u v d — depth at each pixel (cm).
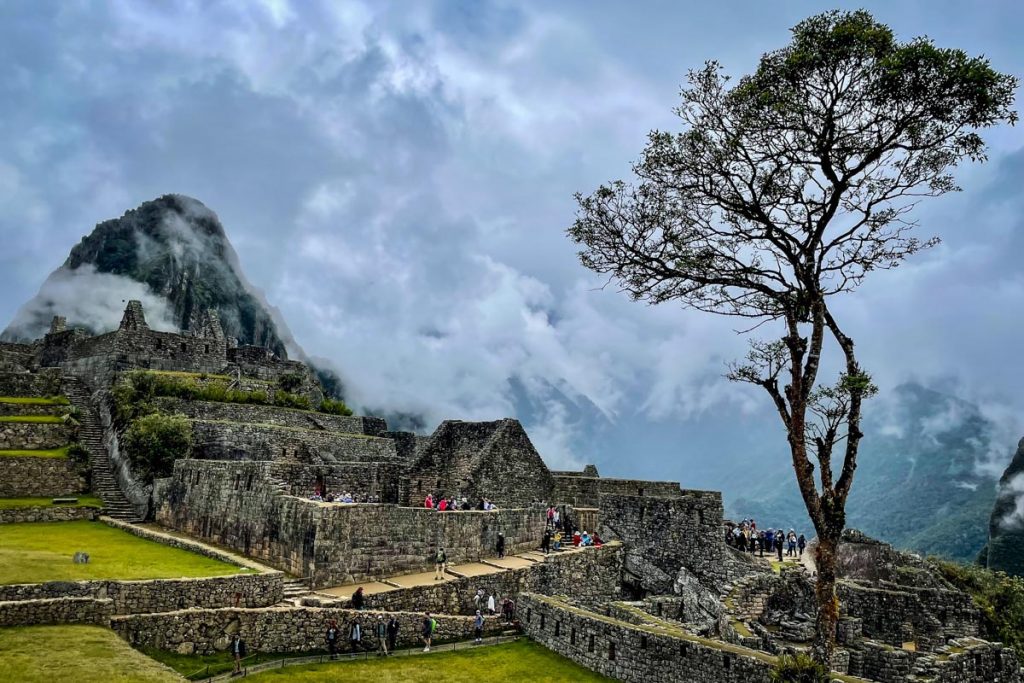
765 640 3878
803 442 2222
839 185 2172
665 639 2895
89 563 3397
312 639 3127
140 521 5119
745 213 2283
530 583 4334
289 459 5728
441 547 4278
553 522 5300
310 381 8562
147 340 7438
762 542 5744
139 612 2964
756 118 2150
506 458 5825
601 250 2452
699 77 2234
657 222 2375
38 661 2261
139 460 5384
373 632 3250
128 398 6206
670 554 5100
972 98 2045
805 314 2355
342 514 3744
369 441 6881
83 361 7600
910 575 5075
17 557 3375
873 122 2123
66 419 6109
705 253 2356
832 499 2197
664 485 6372
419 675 2928
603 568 4969
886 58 2005
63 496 5469
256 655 2956
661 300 2467
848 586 4491
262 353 8712
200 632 2884
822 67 2088
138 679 2230
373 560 3875
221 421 6069
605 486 6266
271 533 3984
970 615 4741
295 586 3550
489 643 3494
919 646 3912
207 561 3700
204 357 7950
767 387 2342
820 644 2225
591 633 3209
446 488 5406
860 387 2181
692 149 2262
